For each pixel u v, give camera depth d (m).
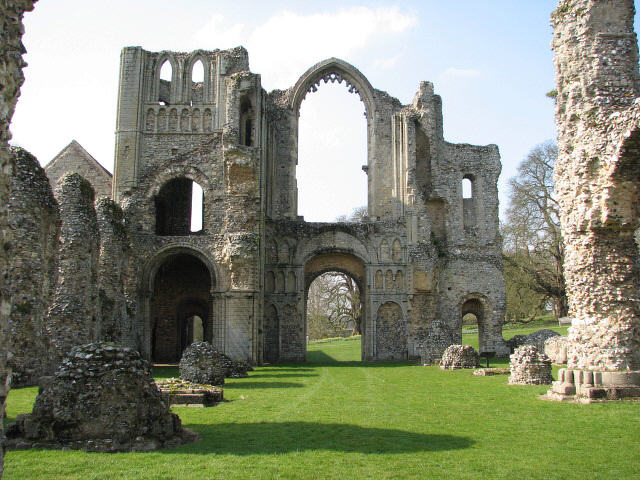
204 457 9.79
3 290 6.74
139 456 9.73
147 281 33.34
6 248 6.87
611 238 16.23
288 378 24.38
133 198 34.28
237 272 32.12
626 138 15.09
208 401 16.02
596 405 15.01
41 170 20.77
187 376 21.14
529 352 21.06
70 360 10.68
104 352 10.69
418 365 32.91
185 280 39.69
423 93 42.69
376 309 38.97
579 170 16.45
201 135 36.34
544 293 52.41
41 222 20.34
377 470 9.15
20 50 7.42
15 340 19.22
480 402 16.28
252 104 35.22
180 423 11.34
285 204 41.31
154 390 10.88
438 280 40.50
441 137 42.94
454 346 29.14
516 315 56.19
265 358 37.94
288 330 38.44
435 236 42.62
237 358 31.61
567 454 10.23
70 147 40.59
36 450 9.93
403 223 39.97
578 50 16.95
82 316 23.12
